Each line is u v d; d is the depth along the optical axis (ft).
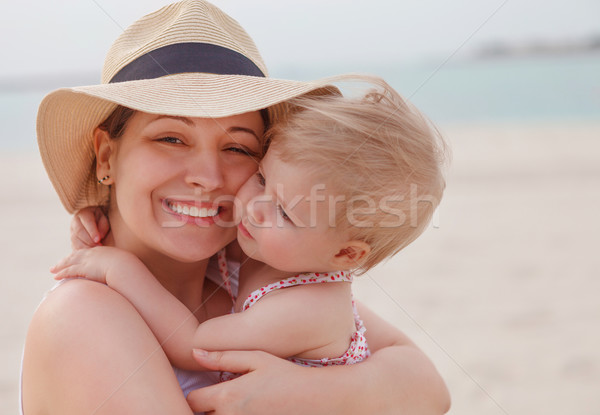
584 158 44.04
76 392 4.13
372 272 20.53
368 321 6.62
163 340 4.89
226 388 4.56
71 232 5.73
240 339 5.05
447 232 25.88
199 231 5.22
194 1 5.47
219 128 5.08
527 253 22.54
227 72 5.30
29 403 4.63
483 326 15.83
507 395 12.41
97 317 4.40
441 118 76.13
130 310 4.67
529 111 78.02
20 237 26.22
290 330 5.20
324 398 4.70
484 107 81.97
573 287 18.70
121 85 4.88
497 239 24.56
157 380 4.24
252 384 4.59
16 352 15.23
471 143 53.52
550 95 87.71
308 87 5.41
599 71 105.09
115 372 4.14
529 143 52.21
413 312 16.80
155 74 5.17
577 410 11.71
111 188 5.72
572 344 14.76
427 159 5.90
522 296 18.11
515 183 36.37
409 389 5.25
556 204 30.66
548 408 11.84
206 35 5.35
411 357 5.55
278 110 5.70
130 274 5.00
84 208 5.90
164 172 4.96
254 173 5.59
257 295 5.60
